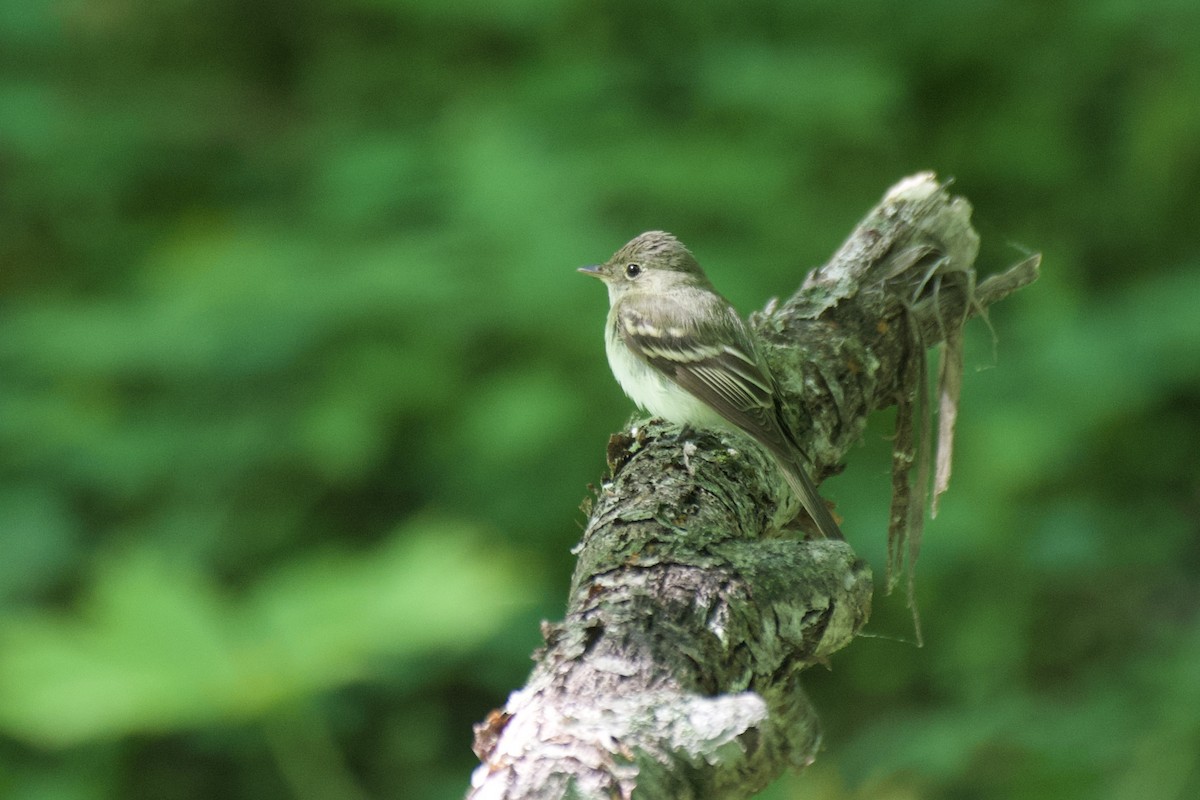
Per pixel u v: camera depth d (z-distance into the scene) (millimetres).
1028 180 15297
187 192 14523
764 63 12805
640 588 4184
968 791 10391
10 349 11492
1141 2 14211
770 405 6043
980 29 15031
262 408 11797
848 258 6617
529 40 14414
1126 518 13258
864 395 6457
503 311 11086
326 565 7414
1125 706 10391
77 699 6461
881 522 11320
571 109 12953
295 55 15672
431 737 11266
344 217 12344
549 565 11594
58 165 13867
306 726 8875
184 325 11352
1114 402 12117
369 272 11258
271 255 11867
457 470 11938
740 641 4141
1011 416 11914
